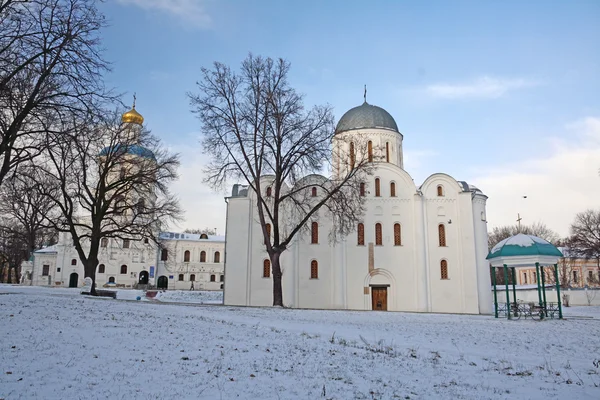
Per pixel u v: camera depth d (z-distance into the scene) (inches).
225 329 719.1
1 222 2069.4
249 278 1798.7
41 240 2209.6
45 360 432.5
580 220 2834.6
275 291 1441.9
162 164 1568.7
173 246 3823.8
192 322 773.3
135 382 386.3
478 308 1787.6
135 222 1692.9
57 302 927.0
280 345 608.7
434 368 527.2
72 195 1541.6
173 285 3764.8
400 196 1882.4
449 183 1895.9
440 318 1173.1
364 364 526.0
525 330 921.5
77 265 3408.0
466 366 547.8
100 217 1542.8
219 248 3954.2
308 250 1824.6
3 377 371.9
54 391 348.8
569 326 1017.5
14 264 3412.9
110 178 1996.8
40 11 697.0
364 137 2071.9
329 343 658.2
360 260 1827.0
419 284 1796.3
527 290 2508.6
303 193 1797.5
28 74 703.7
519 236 1288.1
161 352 505.7
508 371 524.7
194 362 470.6
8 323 600.1
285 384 413.7
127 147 1568.7
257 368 466.0
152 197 1695.4
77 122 743.7
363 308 1791.3
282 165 1482.5
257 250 1824.6
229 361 486.9
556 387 454.6
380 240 1846.7
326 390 403.5
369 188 1889.8
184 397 355.3
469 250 1831.9
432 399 397.1
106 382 380.8
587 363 586.9
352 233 1840.6
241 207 1854.1
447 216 1871.3
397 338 754.8
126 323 690.8
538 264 1250.0
